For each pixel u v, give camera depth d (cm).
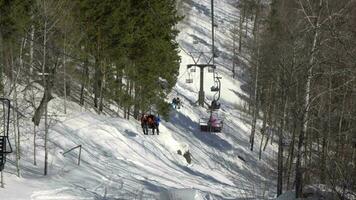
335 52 3303
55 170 4412
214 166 7431
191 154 7531
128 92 7600
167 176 5341
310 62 3656
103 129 6019
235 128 9688
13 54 4888
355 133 3491
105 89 7212
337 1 3434
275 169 7312
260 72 8581
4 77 4772
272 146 9381
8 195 3344
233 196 4653
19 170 4031
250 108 10744
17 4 5097
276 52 5719
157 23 7212
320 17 3488
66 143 5250
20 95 5353
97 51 6625
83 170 4647
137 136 6438
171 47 7712
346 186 2947
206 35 14475
